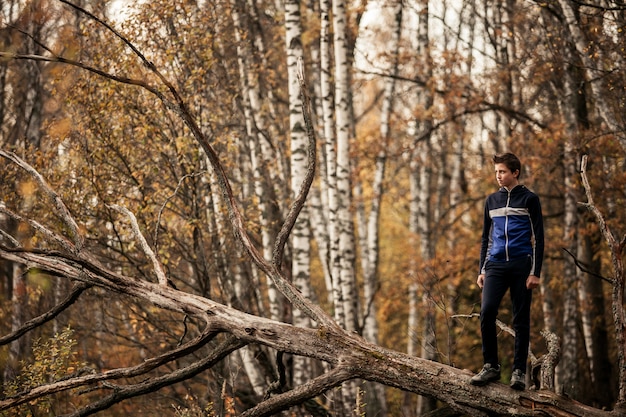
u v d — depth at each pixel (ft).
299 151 39.63
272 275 22.49
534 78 46.21
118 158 35.70
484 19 53.78
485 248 19.63
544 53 46.44
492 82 47.73
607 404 47.78
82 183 33.94
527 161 45.34
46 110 44.55
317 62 51.60
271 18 51.06
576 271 48.55
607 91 38.65
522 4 46.26
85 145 34.09
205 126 37.35
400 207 84.53
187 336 39.58
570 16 38.06
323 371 42.16
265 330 21.52
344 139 41.50
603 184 43.88
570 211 45.65
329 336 20.95
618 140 38.50
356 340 20.86
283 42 49.70
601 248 48.78
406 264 59.11
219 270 37.19
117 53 33.50
